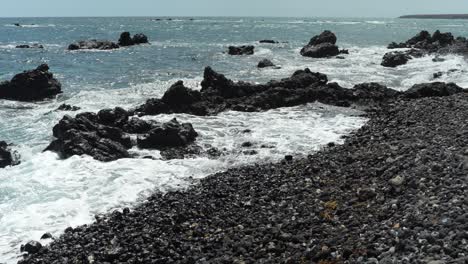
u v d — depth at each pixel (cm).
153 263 1213
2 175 1952
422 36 7425
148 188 1816
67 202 1694
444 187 1215
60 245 1370
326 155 2066
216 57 6278
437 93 3170
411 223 1055
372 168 1669
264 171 1928
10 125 2797
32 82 3553
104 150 2202
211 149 2312
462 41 6788
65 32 13262
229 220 1423
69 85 4025
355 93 3309
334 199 1450
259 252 1177
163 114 2944
